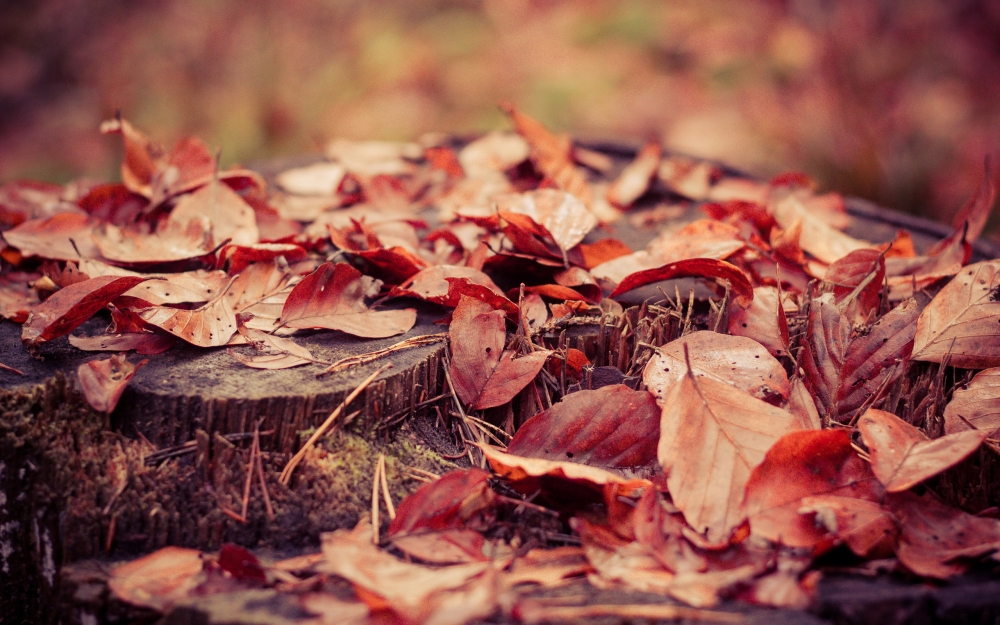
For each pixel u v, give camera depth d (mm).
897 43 2102
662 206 1039
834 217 1013
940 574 729
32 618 800
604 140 1164
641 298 878
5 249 895
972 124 1970
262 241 914
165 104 2426
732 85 2223
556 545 774
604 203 1031
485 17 2775
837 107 2020
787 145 1996
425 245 945
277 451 787
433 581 719
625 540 752
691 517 747
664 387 809
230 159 2225
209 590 743
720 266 837
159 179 969
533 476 775
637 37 2494
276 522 778
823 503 745
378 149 1136
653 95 2287
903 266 921
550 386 836
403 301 875
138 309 823
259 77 2422
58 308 795
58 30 2602
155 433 783
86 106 2506
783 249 911
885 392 828
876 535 743
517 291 873
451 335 824
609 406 796
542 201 907
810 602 715
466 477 767
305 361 808
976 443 758
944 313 841
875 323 850
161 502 777
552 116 2285
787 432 765
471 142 1165
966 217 900
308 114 2396
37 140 2418
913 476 754
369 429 800
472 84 2506
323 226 952
